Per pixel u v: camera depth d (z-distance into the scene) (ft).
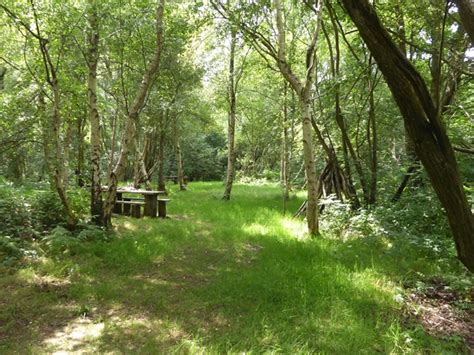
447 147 6.53
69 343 10.28
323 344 10.29
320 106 30.42
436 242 19.01
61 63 23.62
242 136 94.48
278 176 88.79
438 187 6.68
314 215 23.56
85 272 15.97
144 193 30.66
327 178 31.48
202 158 101.86
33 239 19.44
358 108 31.07
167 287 14.61
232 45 39.70
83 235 19.88
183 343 10.16
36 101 25.89
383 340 10.60
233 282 14.90
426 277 15.70
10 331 10.91
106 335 10.75
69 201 23.30
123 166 23.67
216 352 9.77
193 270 16.83
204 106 55.47
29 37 21.15
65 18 19.62
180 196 47.73
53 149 24.63
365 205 28.60
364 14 6.19
